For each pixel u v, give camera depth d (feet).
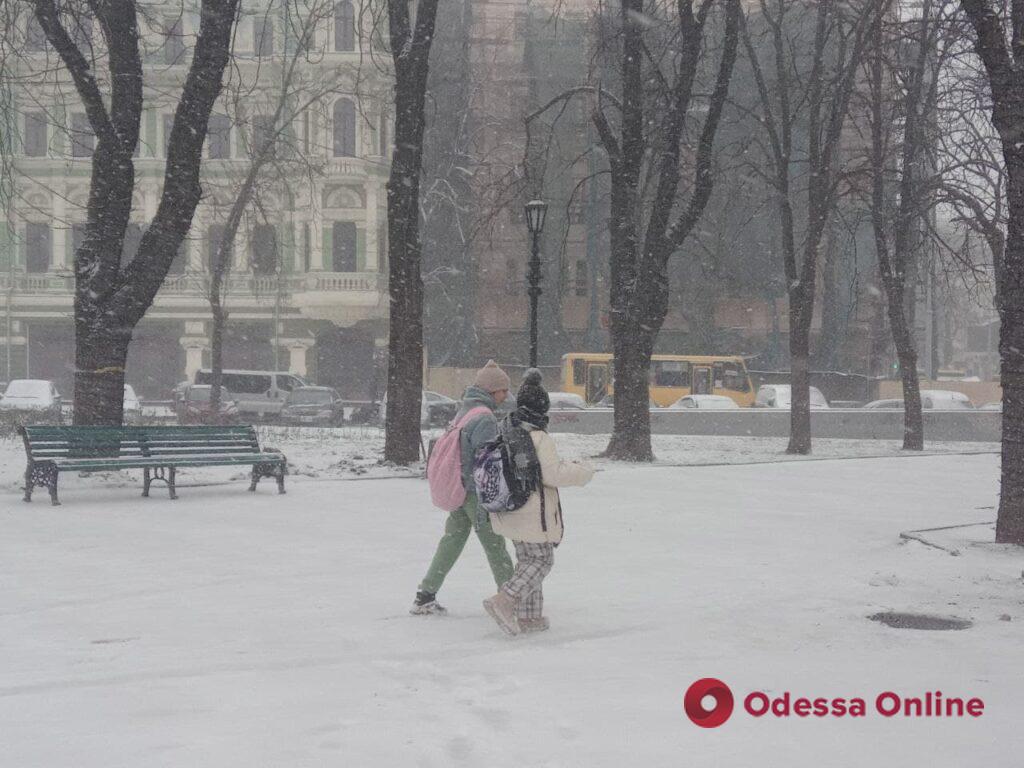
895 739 15.49
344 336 190.70
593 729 15.75
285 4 79.82
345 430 108.68
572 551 34.35
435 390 179.42
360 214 183.21
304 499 48.06
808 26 124.47
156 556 32.76
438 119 162.81
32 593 26.81
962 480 62.85
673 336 198.70
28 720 16.21
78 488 50.16
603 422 116.78
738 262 187.21
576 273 198.90
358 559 32.40
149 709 16.76
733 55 74.74
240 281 188.14
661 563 32.04
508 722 16.06
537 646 21.30
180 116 54.90
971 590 27.63
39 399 131.75
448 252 179.93
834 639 22.08
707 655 20.59
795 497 51.98
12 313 189.06
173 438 48.83
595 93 78.18
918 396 98.37
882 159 94.22
